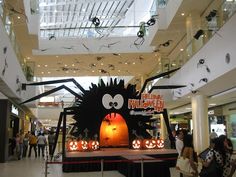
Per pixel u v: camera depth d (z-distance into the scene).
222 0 10.14
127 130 12.95
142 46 18.06
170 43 16.72
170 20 13.97
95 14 21.34
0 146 13.33
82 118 11.80
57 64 20.69
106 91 12.20
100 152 10.88
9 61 10.36
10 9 11.34
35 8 15.18
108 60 19.77
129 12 20.88
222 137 5.00
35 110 28.89
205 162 4.91
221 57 9.18
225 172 4.94
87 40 18.05
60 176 9.29
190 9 12.71
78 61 19.88
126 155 9.81
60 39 18.08
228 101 15.10
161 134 21.25
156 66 21.03
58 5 19.31
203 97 13.32
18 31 14.43
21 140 14.55
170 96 16.14
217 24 9.84
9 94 12.45
